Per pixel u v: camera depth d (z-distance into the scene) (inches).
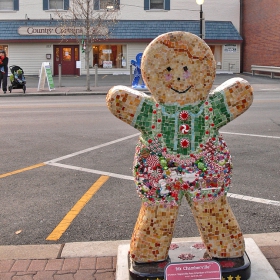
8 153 326.3
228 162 129.1
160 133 126.6
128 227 187.3
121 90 127.0
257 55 1190.3
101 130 416.2
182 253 136.6
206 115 126.8
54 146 349.7
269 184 245.1
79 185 247.4
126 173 270.5
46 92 803.4
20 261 149.3
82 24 1079.6
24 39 1168.2
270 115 495.8
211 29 1219.2
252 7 1203.9
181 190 128.3
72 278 137.1
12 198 226.7
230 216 130.4
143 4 1208.2
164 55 123.6
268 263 139.6
